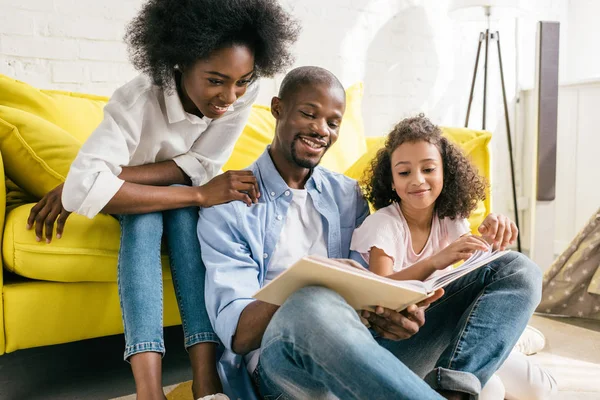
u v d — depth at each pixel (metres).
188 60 1.26
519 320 1.11
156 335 1.17
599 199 3.00
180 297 1.23
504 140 3.34
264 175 1.30
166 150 1.45
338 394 0.89
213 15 1.22
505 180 3.38
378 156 1.42
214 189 1.27
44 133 1.50
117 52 2.25
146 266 1.21
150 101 1.38
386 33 2.87
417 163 1.31
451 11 2.88
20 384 1.60
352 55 2.78
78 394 1.54
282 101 1.25
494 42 3.22
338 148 2.20
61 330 1.44
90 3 2.18
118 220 1.45
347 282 0.92
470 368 1.05
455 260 1.11
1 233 1.39
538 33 2.39
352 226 1.37
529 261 1.19
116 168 1.29
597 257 2.11
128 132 1.33
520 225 3.40
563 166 3.16
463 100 3.17
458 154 1.37
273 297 0.96
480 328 1.08
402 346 1.18
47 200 1.34
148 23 1.32
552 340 1.92
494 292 1.14
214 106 1.30
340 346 0.86
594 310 2.13
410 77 2.97
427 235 1.37
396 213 1.36
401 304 0.98
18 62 2.07
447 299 1.20
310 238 1.30
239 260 1.20
